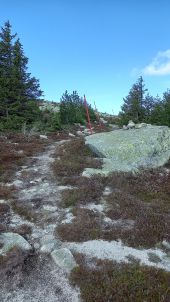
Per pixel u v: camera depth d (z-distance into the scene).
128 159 16.72
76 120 40.44
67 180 13.73
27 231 9.78
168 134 18.14
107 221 10.48
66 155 17.83
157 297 7.05
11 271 7.98
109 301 6.94
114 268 7.97
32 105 34.69
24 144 21.00
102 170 15.16
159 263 8.35
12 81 34.19
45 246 8.91
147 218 10.45
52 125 33.41
